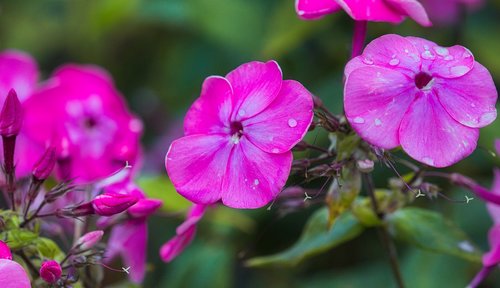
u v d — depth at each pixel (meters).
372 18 0.37
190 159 0.37
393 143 0.36
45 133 0.43
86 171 0.43
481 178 0.48
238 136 0.37
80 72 0.44
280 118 0.37
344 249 0.49
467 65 0.36
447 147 0.36
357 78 0.36
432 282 0.46
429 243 0.41
